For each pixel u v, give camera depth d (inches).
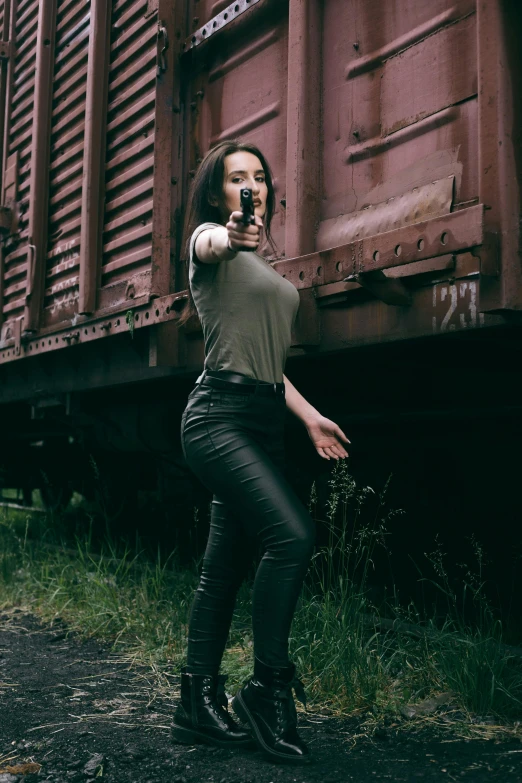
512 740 88.4
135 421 197.9
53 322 191.5
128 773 82.3
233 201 84.6
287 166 121.2
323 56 121.1
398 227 104.4
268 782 77.8
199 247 80.6
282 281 86.7
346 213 115.3
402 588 152.9
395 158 107.7
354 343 108.7
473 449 146.2
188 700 88.7
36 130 197.8
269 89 134.4
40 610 165.8
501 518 142.2
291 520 79.8
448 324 94.0
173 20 154.9
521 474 138.8
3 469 310.8
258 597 81.1
